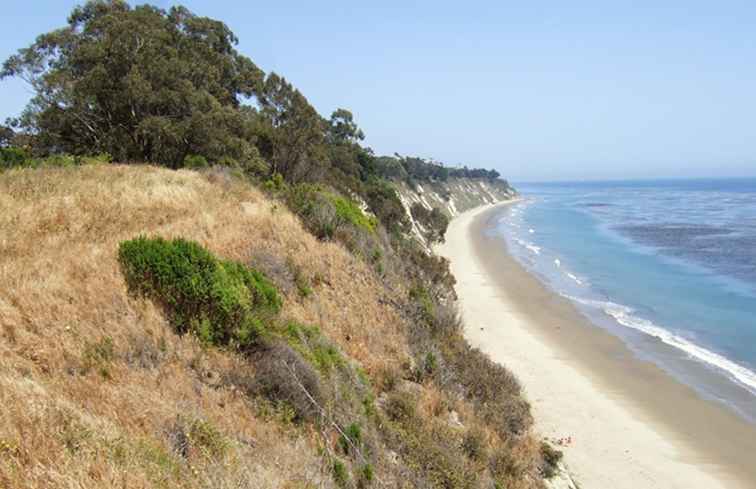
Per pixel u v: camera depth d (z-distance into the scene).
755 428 17.17
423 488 9.02
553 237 67.62
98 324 8.17
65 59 26.61
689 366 22.25
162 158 26.00
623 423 17.22
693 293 35.22
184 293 9.12
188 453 6.21
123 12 27.89
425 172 112.12
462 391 14.70
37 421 5.50
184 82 25.53
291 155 34.50
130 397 6.91
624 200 152.88
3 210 12.02
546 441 15.42
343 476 7.70
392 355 14.08
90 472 5.10
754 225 73.88
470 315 29.41
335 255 17.52
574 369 21.77
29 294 8.15
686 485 14.16
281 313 11.55
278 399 8.52
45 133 26.59
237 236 14.58
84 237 11.41
